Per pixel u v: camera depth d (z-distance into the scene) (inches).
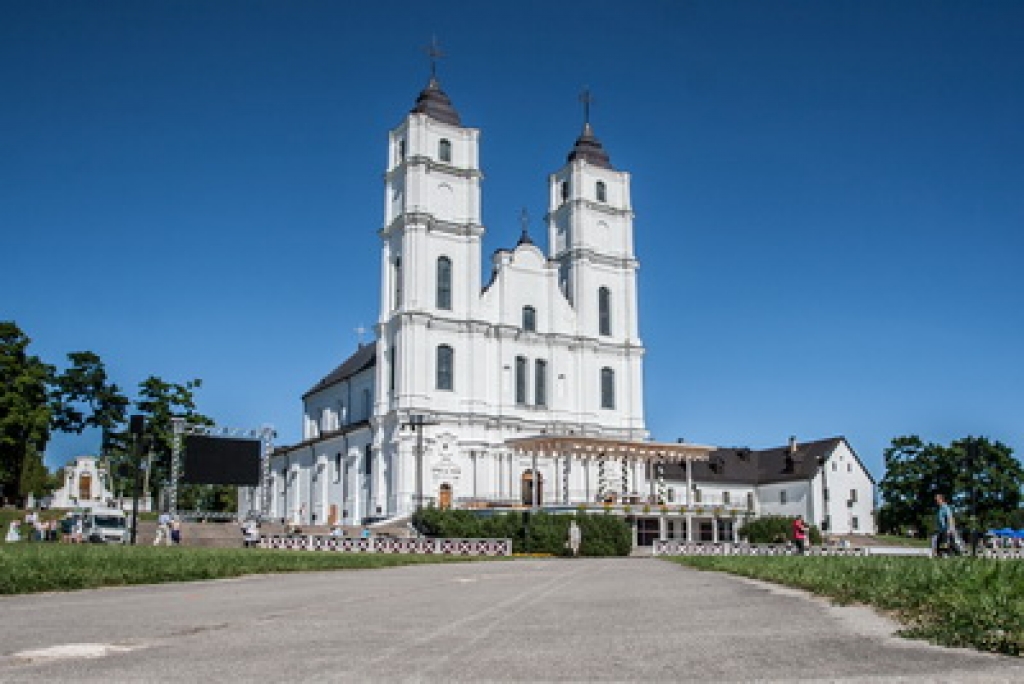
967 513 3253.0
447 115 2989.7
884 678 256.8
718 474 3870.6
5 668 281.6
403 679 263.0
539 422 2910.9
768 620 417.4
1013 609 355.6
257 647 331.3
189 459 2468.0
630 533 2124.8
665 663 289.4
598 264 3137.3
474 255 2888.8
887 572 594.2
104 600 553.9
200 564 852.0
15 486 2947.8
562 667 283.1
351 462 3056.1
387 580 805.9
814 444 3949.3
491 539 1911.9
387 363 2856.8
